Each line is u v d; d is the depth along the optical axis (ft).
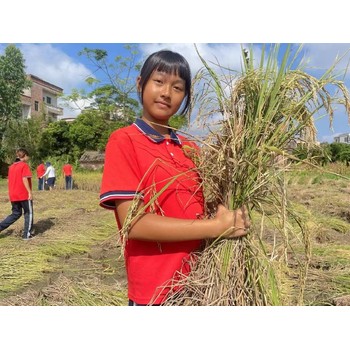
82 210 33.42
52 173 58.13
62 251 19.15
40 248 19.57
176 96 5.86
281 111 6.03
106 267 16.55
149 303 5.67
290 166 5.80
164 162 5.68
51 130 105.09
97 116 95.50
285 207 5.89
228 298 5.89
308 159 5.92
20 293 13.70
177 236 5.41
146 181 5.62
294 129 5.97
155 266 5.68
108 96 81.30
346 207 28.60
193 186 6.00
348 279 13.16
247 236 6.08
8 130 104.78
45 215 30.53
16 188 22.11
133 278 5.78
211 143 6.08
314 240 18.33
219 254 5.99
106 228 24.94
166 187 5.43
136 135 5.74
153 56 5.85
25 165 22.56
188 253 5.92
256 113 5.97
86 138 98.27
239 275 5.98
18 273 15.47
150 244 5.69
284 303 6.99
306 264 6.55
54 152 105.40
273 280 6.17
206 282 5.94
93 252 18.97
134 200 5.42
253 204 6.18
